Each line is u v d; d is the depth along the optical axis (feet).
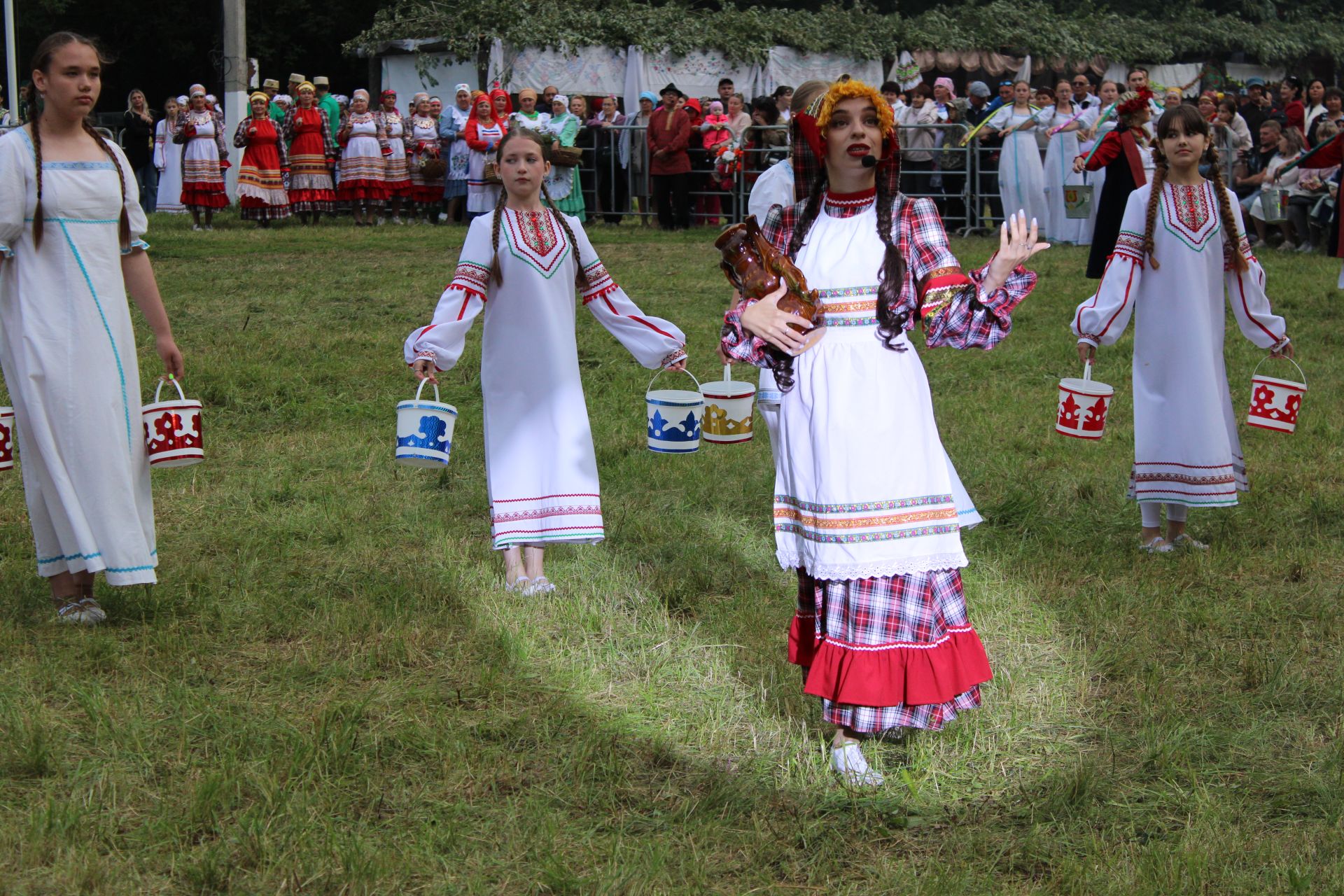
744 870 10.71
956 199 60.85
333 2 111.55
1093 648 15.34
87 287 15.43
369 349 32.17
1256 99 60.39
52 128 15.46
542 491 17.19
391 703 13.62
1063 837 11.15
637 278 43.88
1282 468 22.68
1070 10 94.12
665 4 84.33
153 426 15.93
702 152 63.26
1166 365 18.79
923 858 10.95
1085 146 55.16
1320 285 41.47
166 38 112.37
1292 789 11.87
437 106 66.85
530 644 15.33
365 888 10.14
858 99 11.89
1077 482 22.00
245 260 48.21
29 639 15.10
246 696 13.79
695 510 20.72
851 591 11.87
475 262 16.84
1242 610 16.38
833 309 12.09
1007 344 33.86
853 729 12.07
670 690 14.23
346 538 19.10
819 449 11.93
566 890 10.29
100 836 10.83
